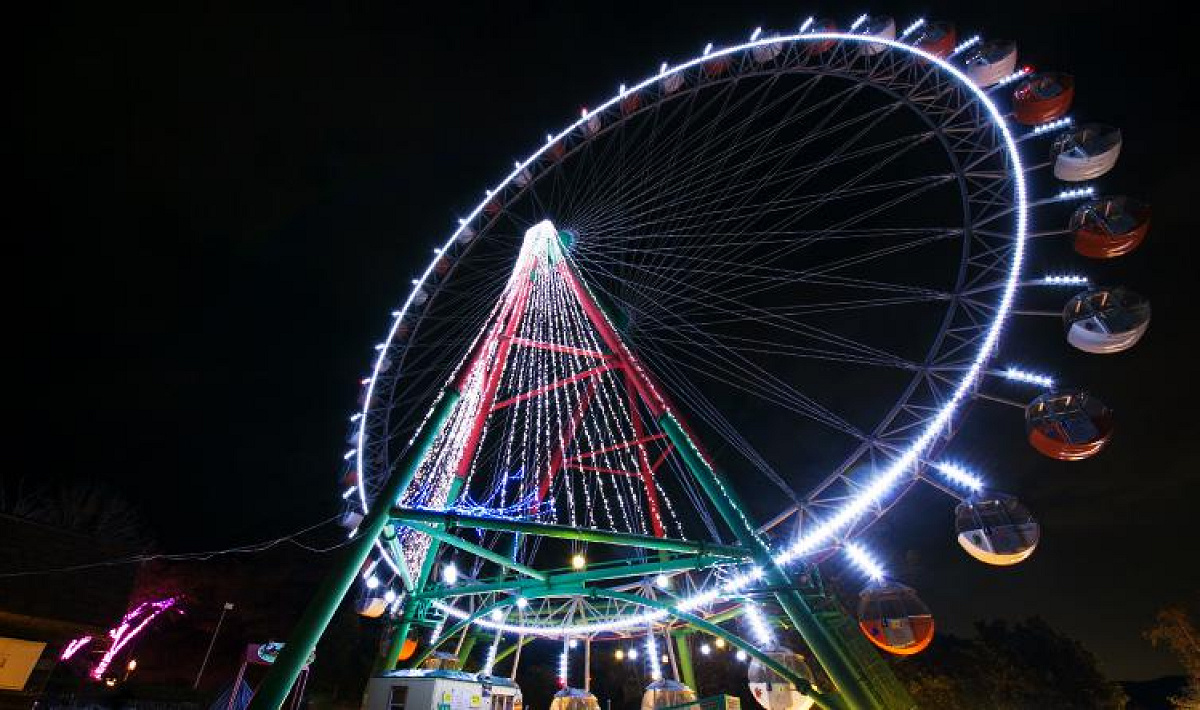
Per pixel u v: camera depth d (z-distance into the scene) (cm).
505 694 1834
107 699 2306
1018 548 1214
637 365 1764
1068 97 1611
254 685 3184
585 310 1941
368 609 1888
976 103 1822
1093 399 1254
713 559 1552
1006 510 1247
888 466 1562
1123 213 1392
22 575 1881
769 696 1416
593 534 1349
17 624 1836
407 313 2450
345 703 3431
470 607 2308
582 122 2423
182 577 4050
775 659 1457
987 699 3738
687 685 2167
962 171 1816
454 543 1564
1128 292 1309
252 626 3947
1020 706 3722
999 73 1759
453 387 1488
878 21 2030
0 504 3844
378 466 2211
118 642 3412
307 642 1149
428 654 1997
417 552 2003
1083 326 1338
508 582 1905
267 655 2005
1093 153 1496
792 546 1609
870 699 1286
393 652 1958
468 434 2030
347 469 2234
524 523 1335
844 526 1562
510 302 2016
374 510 1295
